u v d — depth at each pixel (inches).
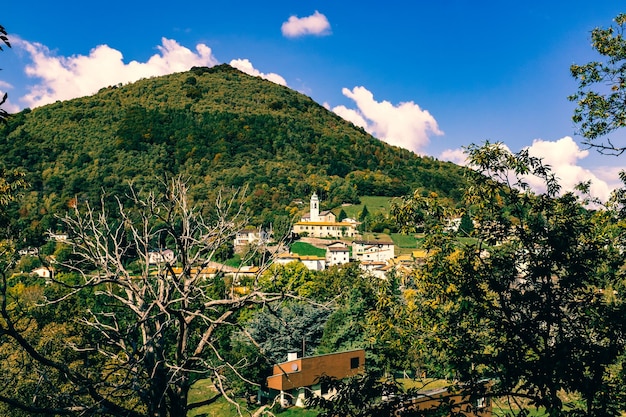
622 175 434.3
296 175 6663.4
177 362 431.5
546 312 300.2
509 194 357.1
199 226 498.3
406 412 286.2
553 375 274.7
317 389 1301.7
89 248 464.8
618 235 385.7
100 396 381.7
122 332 438.6
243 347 1311.5
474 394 300.8
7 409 535.8
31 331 689.0
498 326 331.6
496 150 364.5
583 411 271.7
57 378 574.6
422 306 429.7
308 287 2672.2
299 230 5329.7
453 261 361.7
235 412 1213.7
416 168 7760.8
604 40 467.5
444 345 377.1
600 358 273.6
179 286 469.7
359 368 1293.1
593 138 485.4
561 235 315.6
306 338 1576.0
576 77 494.0
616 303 354.3
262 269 461.4
